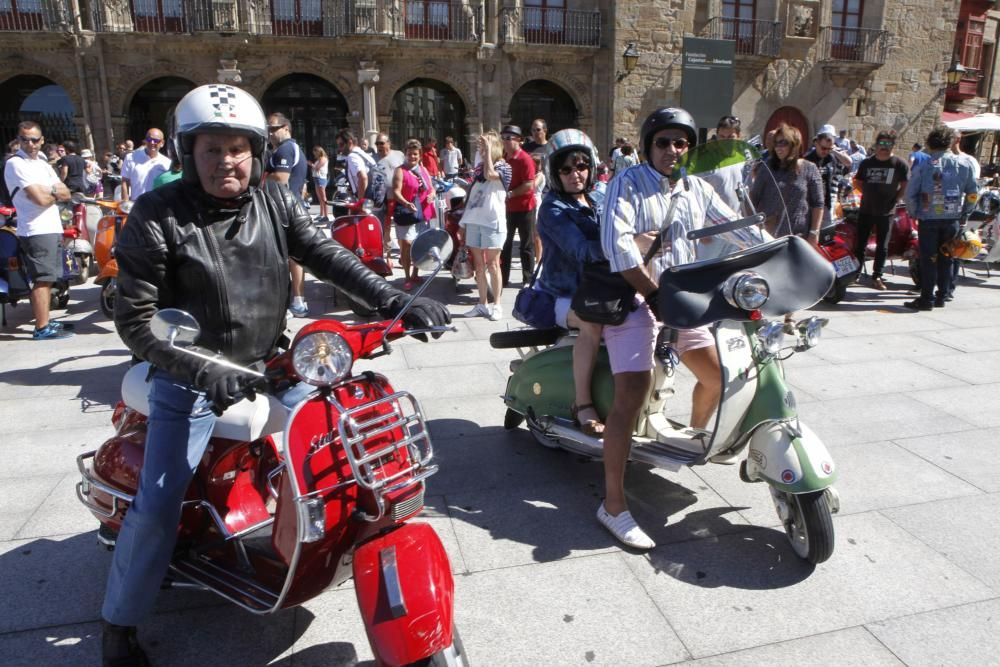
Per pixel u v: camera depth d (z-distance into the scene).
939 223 7.30
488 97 21.73
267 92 22.23
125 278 2.10
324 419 2.04
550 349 3.79
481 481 3.75
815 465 2.77
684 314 2.71
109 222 6.50
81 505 3.49
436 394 5.02
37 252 6.25
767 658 2.46
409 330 2.22
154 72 20.02
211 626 2.64
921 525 3.29
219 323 2.23
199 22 19.73
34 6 19.27
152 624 2.65
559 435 3.62
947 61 25.16
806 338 2.89
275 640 2.56
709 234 2.99
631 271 2.86
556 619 2.66
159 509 2.22
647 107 22.27
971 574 2.91
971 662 2.42
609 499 3.22
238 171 2.15
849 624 2.62
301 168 6.51
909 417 4.56
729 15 22.83
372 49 20.52
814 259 2.85
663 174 3.05
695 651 2.49
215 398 1.87
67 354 5.98
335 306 7.66
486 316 7.09
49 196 6.17
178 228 2.13
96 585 2.87
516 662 2.45
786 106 24.00
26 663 2.44
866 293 8.54
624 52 21.16
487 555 3.08
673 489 3.65
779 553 3.07
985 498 3.53
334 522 2.07
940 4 24.66
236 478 2.66
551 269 3.60
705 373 3.29
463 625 2.63
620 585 2.86
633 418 3.11
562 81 22.09
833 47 24.14
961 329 6.76
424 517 3.39
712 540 3.18
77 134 20.03
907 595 2.78
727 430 2.91
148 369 2.42
